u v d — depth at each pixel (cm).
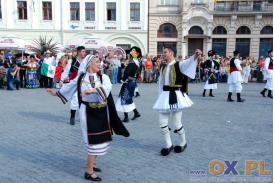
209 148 580
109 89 440
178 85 534
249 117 863
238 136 662
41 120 810
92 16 3008
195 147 586
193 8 2992
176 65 530
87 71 444
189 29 3050
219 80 2100
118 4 2991
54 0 2947
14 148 577
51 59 1627
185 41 3031
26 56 1748
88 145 434
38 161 512
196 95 1359
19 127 733
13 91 1434
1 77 1534
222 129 722
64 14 2975
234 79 1154
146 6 2998
